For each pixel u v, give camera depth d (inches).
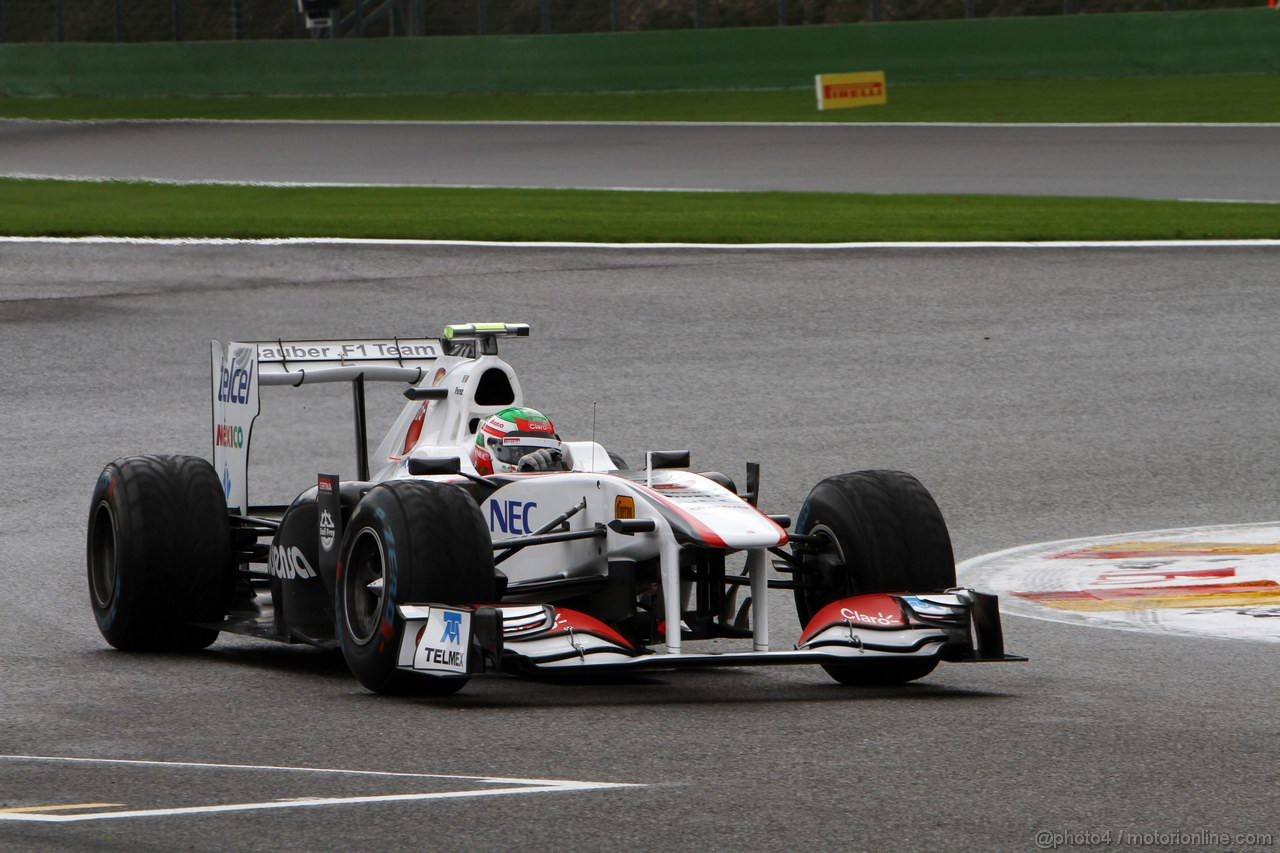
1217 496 1731.1
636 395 2116.1
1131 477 1804.9
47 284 2679.6
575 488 1005.2
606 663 874.1
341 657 1123.3
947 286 2640.3
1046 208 3265.3
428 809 668.7
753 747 786.8
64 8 6850.4
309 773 735.7
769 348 2331.4
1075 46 5354.3
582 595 1010.7
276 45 6131.9
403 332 2394.2
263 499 1749.5
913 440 1941.4
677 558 928.9
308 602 1071.6
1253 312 2479.1
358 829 639.1
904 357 2290.8
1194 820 653.9
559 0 6663.4
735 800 683.4
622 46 5787.4
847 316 2487.7
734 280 2679.6
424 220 3157.0
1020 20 5403.5
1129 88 5083.7
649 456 1037.2
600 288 2635.3
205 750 789.9
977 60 5447.8
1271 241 2871.6
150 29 6924.2
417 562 905.5
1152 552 1483.8
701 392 2130.9
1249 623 1184.8
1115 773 731.4
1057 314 2487.7
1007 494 1740.9
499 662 856.9
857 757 764.0
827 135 4613.7
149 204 3513.8
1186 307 2511.1
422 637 896.3
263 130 5206.7
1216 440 1946.4
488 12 6727.4
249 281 2684.5
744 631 976.3
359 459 1228.5
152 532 1095.0
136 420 2049.7
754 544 916.0
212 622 1115.9
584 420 2012.8
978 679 1005.8
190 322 2469.2
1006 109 4877.0
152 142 4950.8
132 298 2598.4
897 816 658.8
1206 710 884.6
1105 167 3865.7
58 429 2015.3
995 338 2375.7
